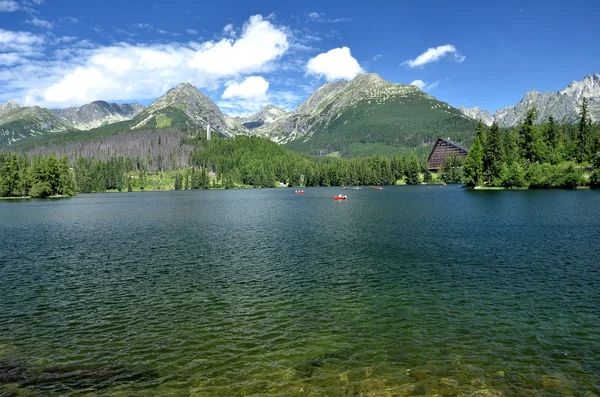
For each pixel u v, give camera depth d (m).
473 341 19.91
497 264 35.09
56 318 24.20
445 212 79.44
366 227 60.84
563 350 18.81
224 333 21.45
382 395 15.48
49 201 159.12
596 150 150.00
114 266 37.69
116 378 17.11
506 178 153.50
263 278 32.31
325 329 21.72
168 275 33.88
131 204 132.25
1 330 22.47
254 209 101.94
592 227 53.81
